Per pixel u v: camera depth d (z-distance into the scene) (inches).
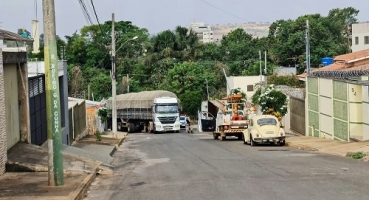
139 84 2913.4
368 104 999.6
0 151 601.0
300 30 3046.3
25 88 804.0
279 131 1176.2
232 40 3331.7
